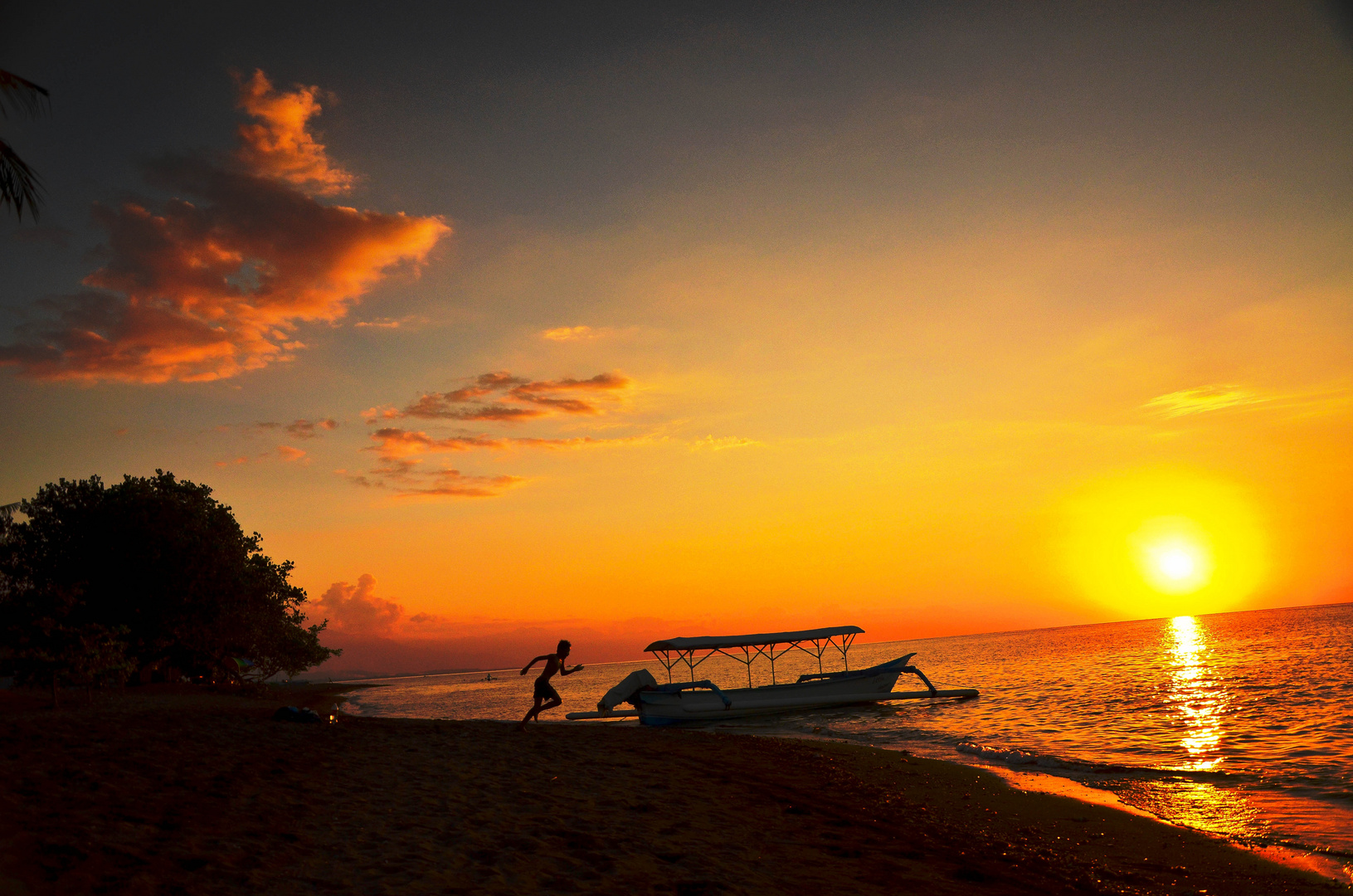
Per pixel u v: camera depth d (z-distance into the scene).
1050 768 15.15
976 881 7.28
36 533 36.88
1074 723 24.14
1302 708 24.05
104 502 37.97
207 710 19.55
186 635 38.50
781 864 7.29
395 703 57.34
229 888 5.27
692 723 30.91
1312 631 84.00
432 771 10.78
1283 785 13.02
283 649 47.62
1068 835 9.62
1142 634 127.94
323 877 5.74
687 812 9.37
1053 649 97.69
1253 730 20.14
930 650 137.75
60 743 11.02
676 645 32.25
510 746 14.01
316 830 7.12
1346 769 14.16
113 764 9.41
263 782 9.02
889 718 29.06
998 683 45.38
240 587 40.91
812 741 20.22
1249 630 102.69
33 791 7.49
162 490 41.19
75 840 5.87
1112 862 8.38
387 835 7.13
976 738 21.34
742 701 31.80
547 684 16.86
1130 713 25.58
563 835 7.54
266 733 13.99
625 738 18.67
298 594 47.62
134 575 36.53
